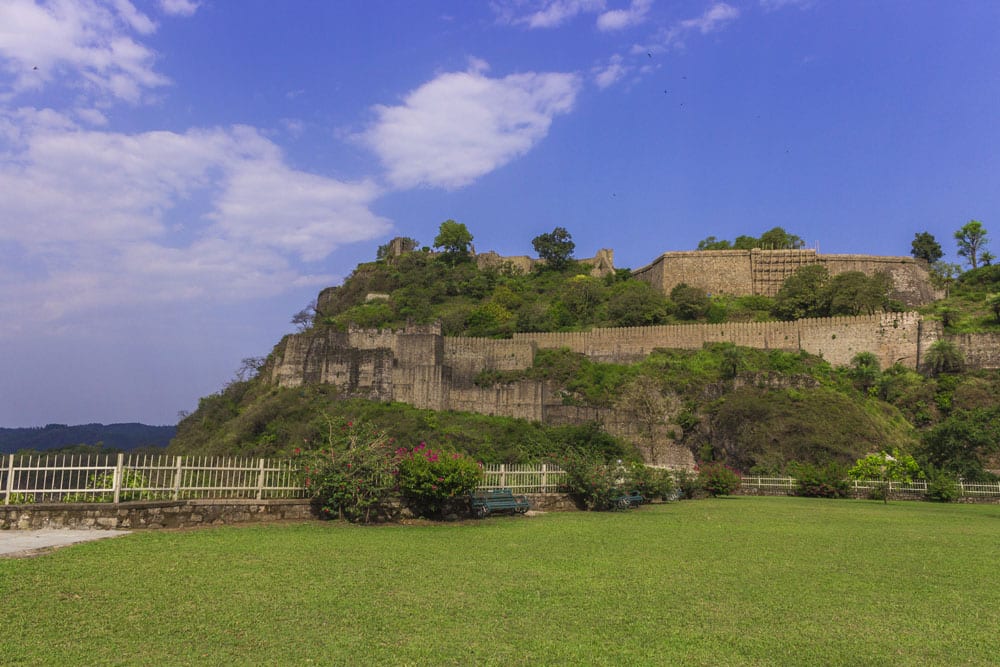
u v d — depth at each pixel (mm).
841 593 11055
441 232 133750
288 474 18297
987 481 37156
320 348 76125
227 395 85812
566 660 7688
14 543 12734
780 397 56594
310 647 7766
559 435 54594
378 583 10734
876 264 90312
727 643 8406
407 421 63156
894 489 34562
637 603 10141
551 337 78188
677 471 33750
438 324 80750
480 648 7965
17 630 7883
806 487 35406
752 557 14164
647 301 87062
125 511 15062
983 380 60531
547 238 129375
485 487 21562
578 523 19438
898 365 65500
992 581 12195
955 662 7840
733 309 85438
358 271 130500
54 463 15398
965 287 94875
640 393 62875
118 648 7520
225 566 11398
